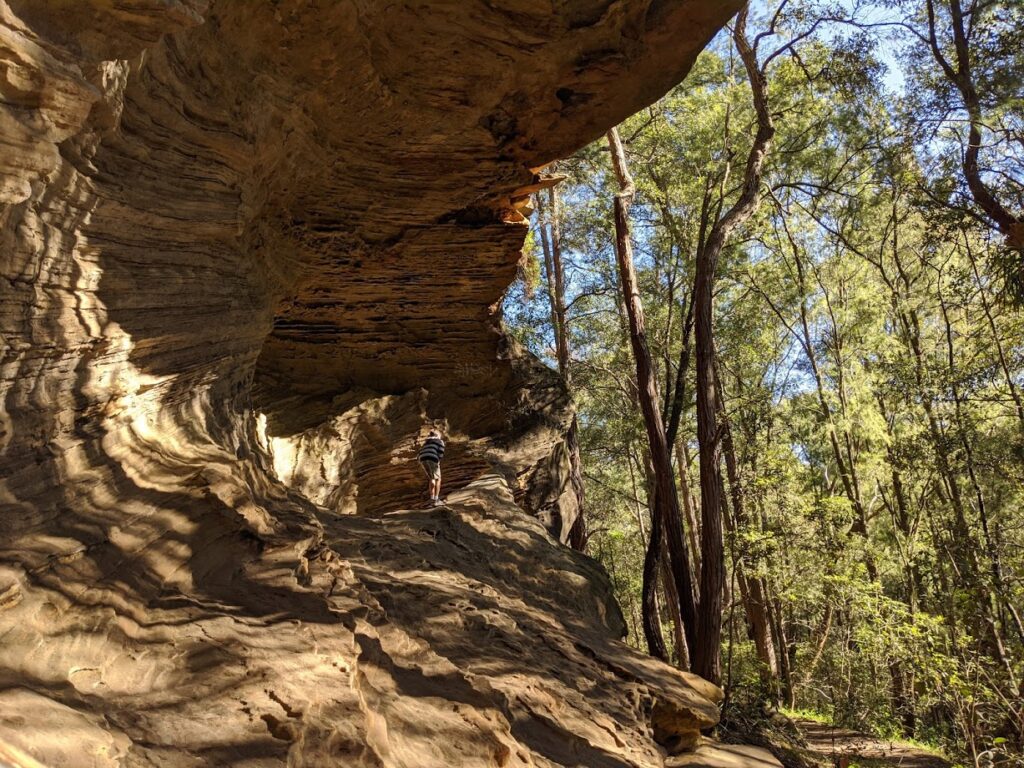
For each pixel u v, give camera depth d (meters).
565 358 22.34
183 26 3.55
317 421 12.36
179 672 2.90
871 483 22.12
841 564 15.30
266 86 6.59
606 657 6.89
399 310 12.78
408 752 3.45
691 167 17.19
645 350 10.51
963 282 15.69
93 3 3.15
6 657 2.35
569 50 8.26
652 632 10.30
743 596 14.51
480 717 4.18
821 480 24.22
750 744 9.05
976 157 12.99
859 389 20.70
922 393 16.02
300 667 3.26
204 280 5.94
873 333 21.41
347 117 8.29
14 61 2.64
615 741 5.41
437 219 10.93
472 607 6.29
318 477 11.85
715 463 9.42
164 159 5.01
